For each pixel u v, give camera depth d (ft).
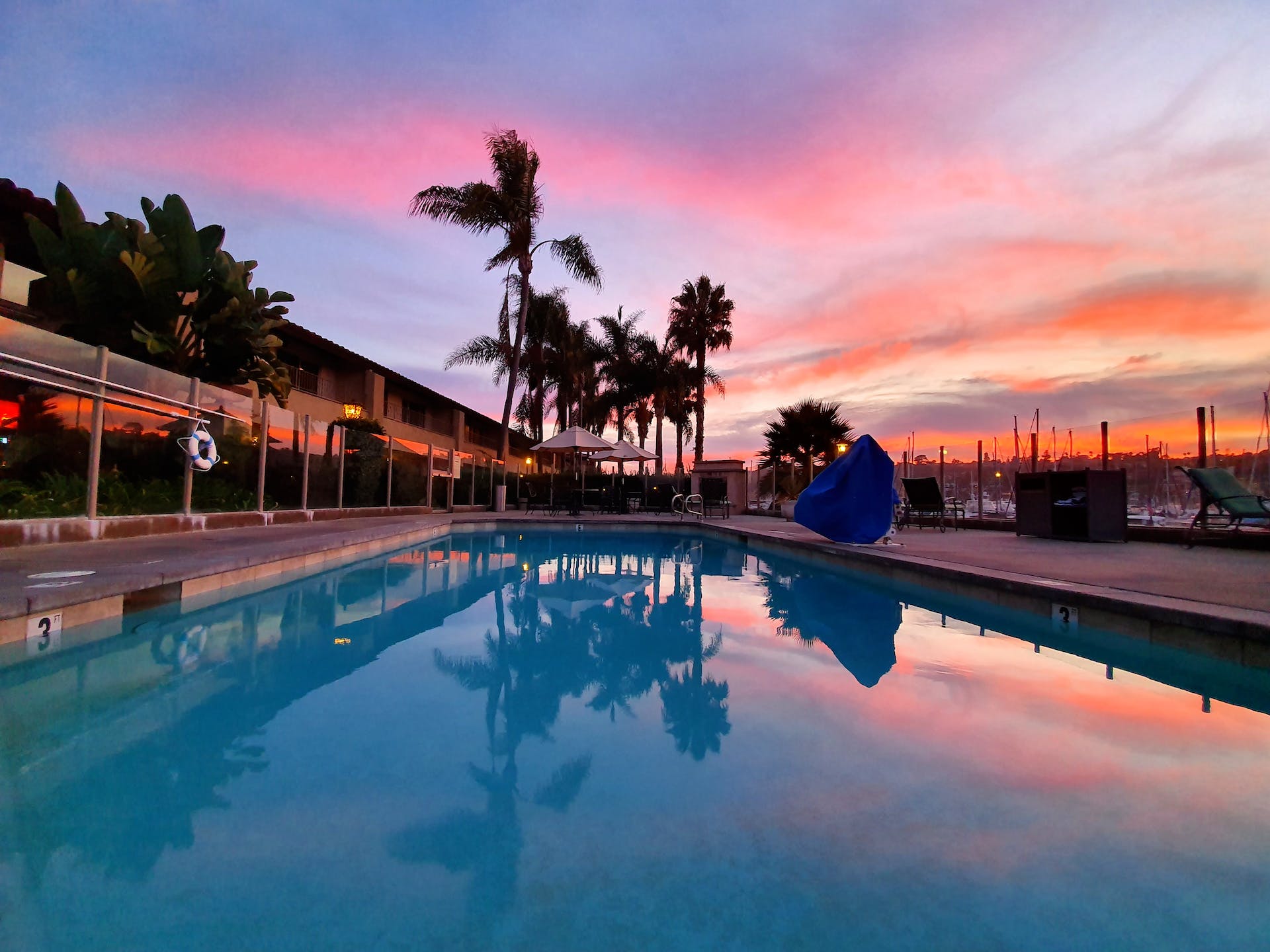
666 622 13.53
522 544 33.14
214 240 33.14
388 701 7.99
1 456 16.71
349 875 4.22
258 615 13.30
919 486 34.73
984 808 5.24
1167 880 4.21
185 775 5.75
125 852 4.46
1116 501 24.79
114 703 7.74
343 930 3.68
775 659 10.39
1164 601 10.95
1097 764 6.18
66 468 18.63
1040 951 3.53
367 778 5.75
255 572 16.53
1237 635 9.23
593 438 52.19
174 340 30.48
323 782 5.66
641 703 8.04
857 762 6.19
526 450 111.24
